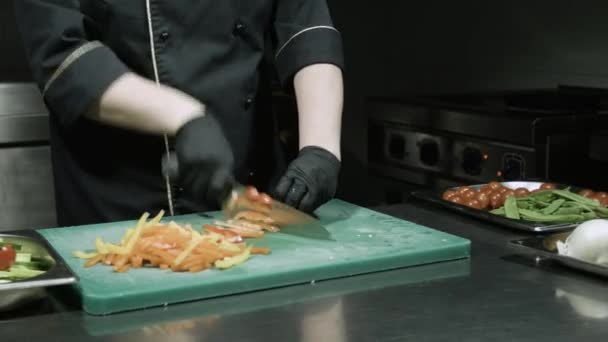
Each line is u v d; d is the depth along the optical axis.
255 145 1.50
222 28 1.40
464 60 2.46
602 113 1.78
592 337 0.82
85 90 1.19
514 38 2.30
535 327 0.85
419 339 0.82
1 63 2.39
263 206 1.16
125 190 1.41
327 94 1.37
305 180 1.25
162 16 1.36
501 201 1.42
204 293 0.95
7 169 2.05
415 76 2.64
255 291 0.98
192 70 1.38
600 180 1.77
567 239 1.11
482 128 1.85
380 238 1.16
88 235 1.20
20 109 2.04
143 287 0.93
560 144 1.75
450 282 1.00
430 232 1.19
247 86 1.44
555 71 2.19
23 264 1.00
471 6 2.42
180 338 0.83
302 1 1.43
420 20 2.59
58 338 0.83
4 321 0.88
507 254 1.13
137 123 1.18
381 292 0.97
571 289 0.97
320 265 1.02
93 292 0.91
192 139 1.11
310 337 0.83
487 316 0.88
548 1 2.19
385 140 2.19
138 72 1.39
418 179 2.07
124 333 0.84
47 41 1.24
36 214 2.10
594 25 2.06
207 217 1.31
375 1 2.68
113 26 1.36
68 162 1.42
